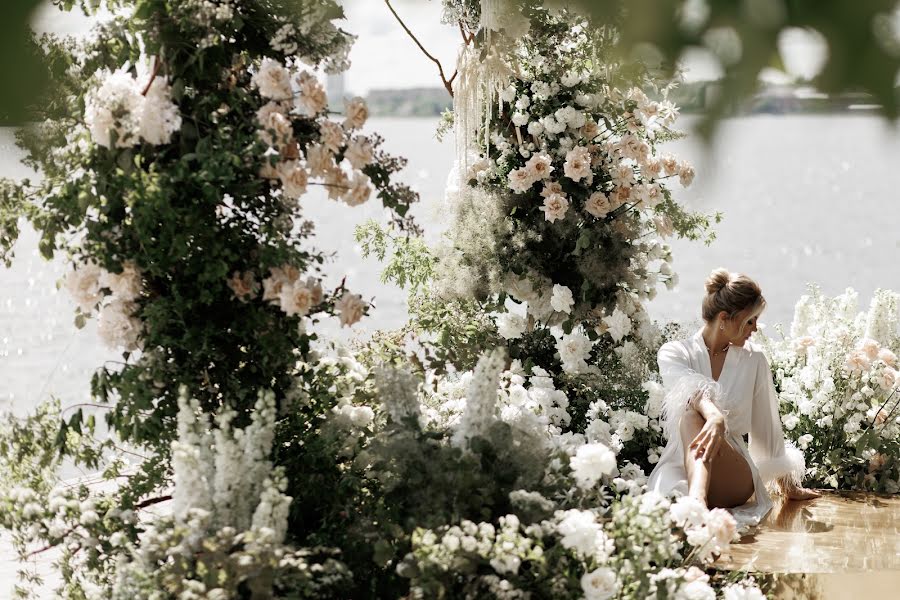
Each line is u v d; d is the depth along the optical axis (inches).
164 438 131.8
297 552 105.3
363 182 137.5
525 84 199.3
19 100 19.7
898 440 186.7
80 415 132.4
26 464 134.7
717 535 113.0
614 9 21.8
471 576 104.3
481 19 143.5
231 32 132.2
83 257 130.3
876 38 17.9
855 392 189.6
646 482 168.7
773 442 169.6
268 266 129.2
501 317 196.9
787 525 156.4
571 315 196.7
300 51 132.4
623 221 197.6
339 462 138.3
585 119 198.5
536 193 200.1
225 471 113.7
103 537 125.9
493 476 119.4
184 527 107.5
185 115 132.2
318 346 157.8
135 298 132.8
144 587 105.3
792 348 198.8
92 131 123.7
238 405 134.1
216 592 97.0
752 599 116.0
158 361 129.1
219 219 131.3
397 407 130.6
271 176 130.3
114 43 127.6
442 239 201.8
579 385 195.0
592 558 109.0
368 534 119.5
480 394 126.6
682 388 160.1
